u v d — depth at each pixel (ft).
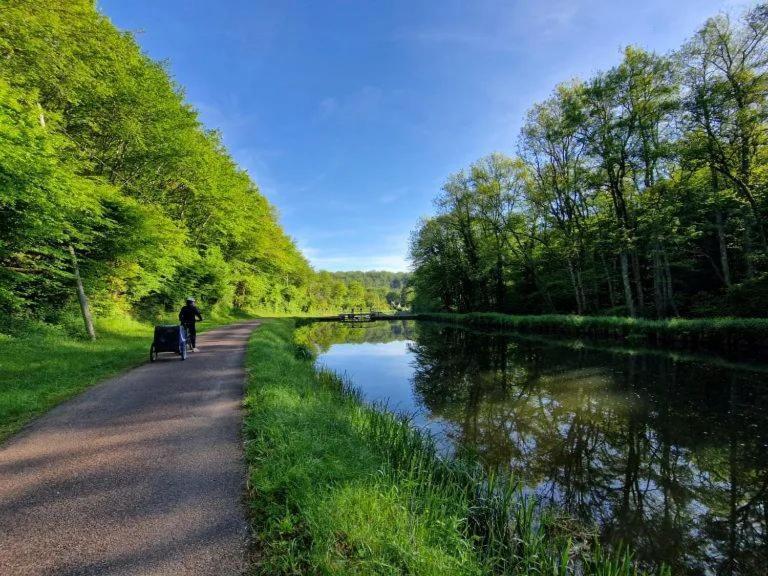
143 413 20.75
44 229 40.47
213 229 111.24
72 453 15.55
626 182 90.53
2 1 36.70
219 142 108.06
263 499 11.77
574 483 21.20
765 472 22.30
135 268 64.28
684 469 22.77
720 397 36.09
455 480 17.58
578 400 36.63
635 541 16.06
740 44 64.49
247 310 160.25
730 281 81.66
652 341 69.67
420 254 186.60
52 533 10.16
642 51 75.25
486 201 132.36
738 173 70.74
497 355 66.49
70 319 53.62
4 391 23.63
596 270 117.91
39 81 43.93
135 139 65.77
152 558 9.18
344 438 17.71
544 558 12.80
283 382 27.12
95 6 53.52
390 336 112.27
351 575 8.52
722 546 15.87
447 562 9.80
